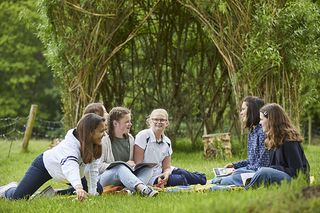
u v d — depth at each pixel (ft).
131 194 27.09
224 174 30.14
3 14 111.65
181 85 57.31
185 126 62.54
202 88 56.85
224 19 45.65
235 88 45.50
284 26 43.14
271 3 43.62
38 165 26.99
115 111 29.60
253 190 23.59
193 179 30.55
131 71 57.82
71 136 25.85
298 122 45.93
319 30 43.62
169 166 30.78
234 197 19.17
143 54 57.57
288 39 43.65
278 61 42.57
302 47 44.11
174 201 23.52
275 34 43.52
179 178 29.91
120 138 29.73
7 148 62.34
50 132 105.60
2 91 113.09
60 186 34.01
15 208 24.26
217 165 43.47
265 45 42.86
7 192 27.86
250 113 29.22
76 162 25.32
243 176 28.07
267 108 26.76
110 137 29.53
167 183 29.86
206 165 43.65
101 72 49.55
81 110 48.91
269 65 43.65
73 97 49.11
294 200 18.02
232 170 30.48
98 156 25.91
